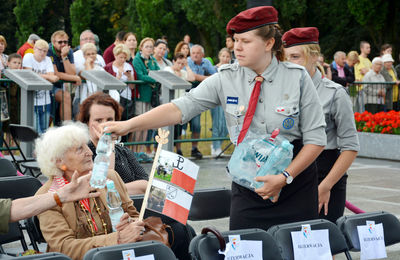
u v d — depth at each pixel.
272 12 3.60
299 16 33.09
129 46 11.11
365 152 13.12
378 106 14.43
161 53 11.47
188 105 3.76
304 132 3.72
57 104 9.60
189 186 3.64
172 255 3.24
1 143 9.30
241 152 3.68
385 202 8.41
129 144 10.57
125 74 10.33
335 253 3.83
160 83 10.51
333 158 4.60
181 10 40.19
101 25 43.97
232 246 3.42
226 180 9.68
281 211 3.78
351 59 14.17
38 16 39.91
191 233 4.38
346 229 3.99
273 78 3.67
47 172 3.66
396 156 12.62
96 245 3.53
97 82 9.43
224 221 7.12
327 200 4.48
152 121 3.65
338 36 33.72
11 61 9.80
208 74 11.98
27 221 3.80
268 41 3.61
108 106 4.52
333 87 4.50
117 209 3.79
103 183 3.42
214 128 11.80
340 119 4.47
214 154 12.09
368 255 4.03
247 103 3.69
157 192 3.60
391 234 4.16
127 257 3.12
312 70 4.50
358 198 8.65
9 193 4.33
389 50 15.48
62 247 3.57
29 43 11.20
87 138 3.72
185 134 11.66
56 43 9.77
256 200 3.79
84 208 3.73
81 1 38.81
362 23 29.38
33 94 9.12
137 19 40.09
